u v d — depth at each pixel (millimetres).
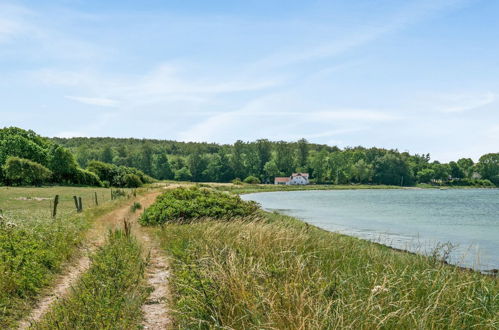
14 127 98188
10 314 6832
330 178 181000
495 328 5586
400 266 9172
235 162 183500
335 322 5059
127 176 93875
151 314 6859
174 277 8656
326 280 6969
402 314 5469
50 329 5594
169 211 22406
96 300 6352
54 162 84812
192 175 182625
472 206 62375
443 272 7840
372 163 189375
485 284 7742
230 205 25438
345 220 37906
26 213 22156
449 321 5645
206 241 11125
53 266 9852
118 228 16984
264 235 11625
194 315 5934
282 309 5555
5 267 8273
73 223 16172
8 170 72438
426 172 195000
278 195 99500
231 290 6199
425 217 42188
